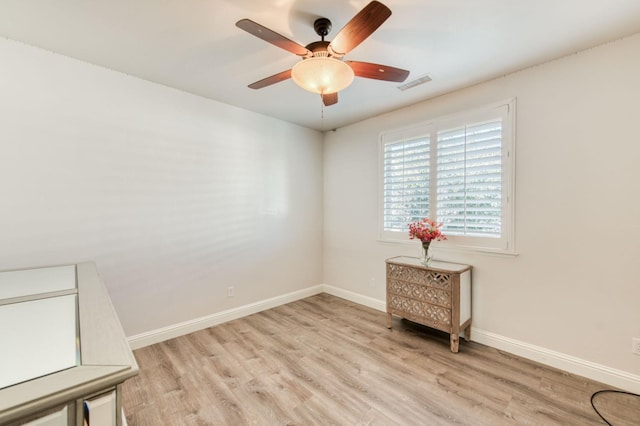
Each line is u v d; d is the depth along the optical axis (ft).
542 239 7.61
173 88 9.21
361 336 9.34
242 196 11.06
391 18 5.74
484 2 5.32
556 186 7.37
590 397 6.23
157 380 6.91
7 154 6.61
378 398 6.27
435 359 7.88
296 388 6.63
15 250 6.70
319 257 14.26
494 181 8.42
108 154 7.98
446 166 9.52
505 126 8.16
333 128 13.67
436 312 8.63
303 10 5.58
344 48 5.22
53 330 3.20
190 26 6.11
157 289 8.93
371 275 12.17
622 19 5.78
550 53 7.08
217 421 5.62
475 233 8.84
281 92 9.52
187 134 9.52
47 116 7.08
